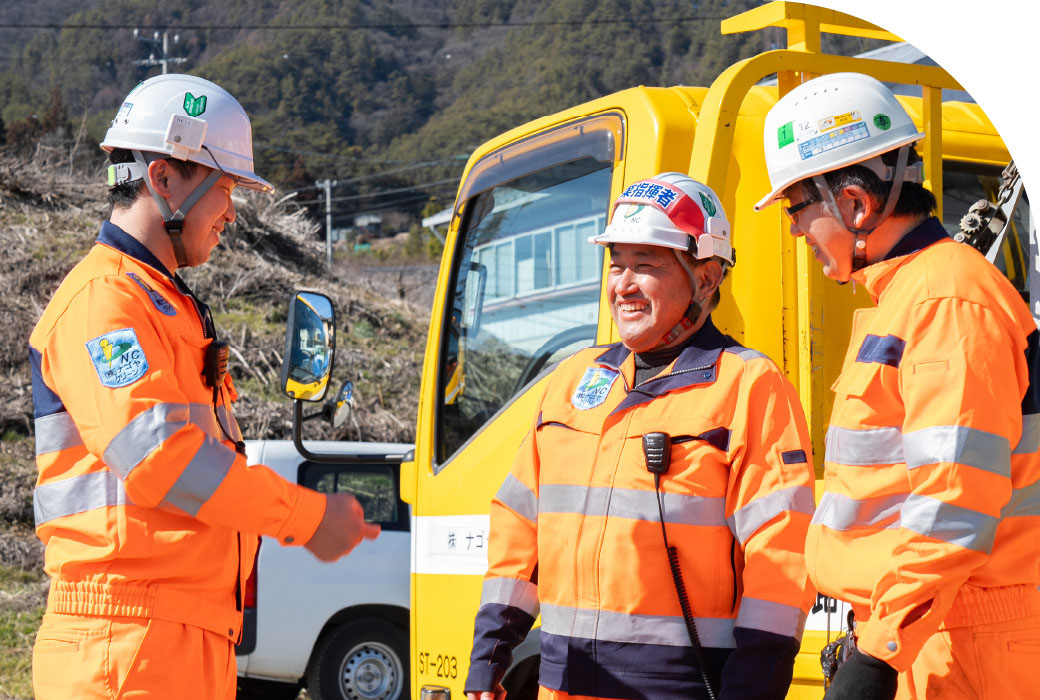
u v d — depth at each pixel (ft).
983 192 12.03
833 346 10.30
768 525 7.55
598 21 232.94
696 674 7.71
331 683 23.25
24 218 59.21
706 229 8.25
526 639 11.00
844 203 7.55
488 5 276.62
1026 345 6.88
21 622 29.14
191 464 7.53
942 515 6.41
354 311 61.57
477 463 12.12
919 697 7.06
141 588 7.71
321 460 10.98
